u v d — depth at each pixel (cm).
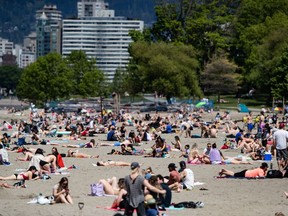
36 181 6600
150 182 4847
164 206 5159
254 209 5188
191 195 5834
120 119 17188
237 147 9831
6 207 5134
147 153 9119
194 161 8062
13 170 7569
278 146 6769
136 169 4462
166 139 12062
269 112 19838
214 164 7962
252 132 13338
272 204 5425
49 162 7075
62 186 5353
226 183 6462
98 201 5462
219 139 12044
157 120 14600
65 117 18488
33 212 4953
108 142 11269
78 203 5066
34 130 12850
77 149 10094
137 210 4438
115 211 4984
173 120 17425
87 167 7762
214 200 5597
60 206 5203
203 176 6956
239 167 7694
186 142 11450
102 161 8206
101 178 6862
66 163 8194
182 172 6131
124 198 5034
